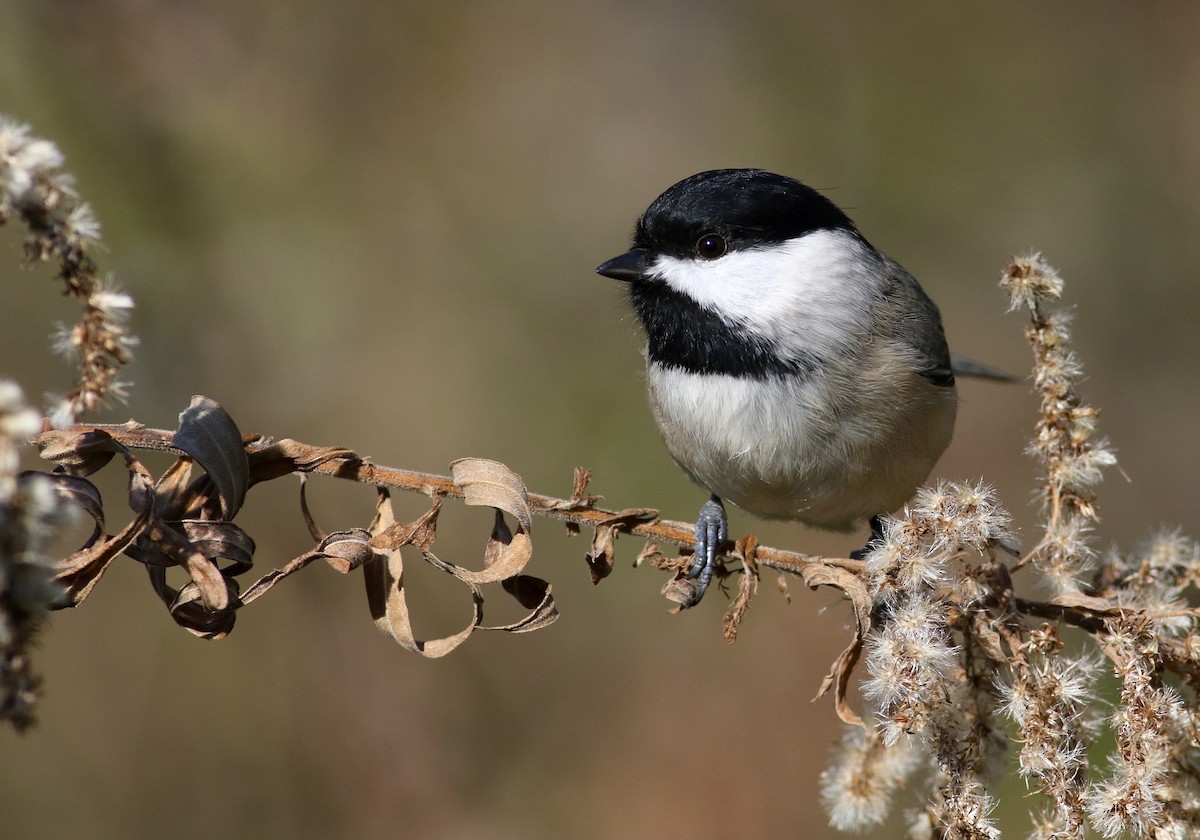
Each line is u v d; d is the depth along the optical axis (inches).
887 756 199.9
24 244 148.3
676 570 194.4
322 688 394.3
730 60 561.6
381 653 400.8
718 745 400.2
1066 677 174.2
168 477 176.6
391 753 391.5
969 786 176.6
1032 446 203.2
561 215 521.3
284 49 488.1
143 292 414.9
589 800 394.6
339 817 385.4
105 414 390.3
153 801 375.9
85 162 421.1
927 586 185.8
